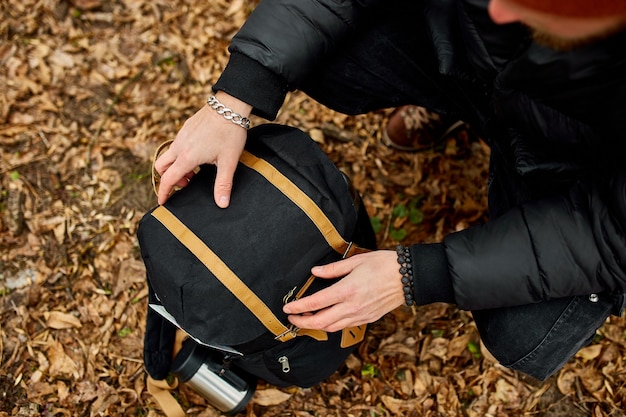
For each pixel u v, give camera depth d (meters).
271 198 1.34
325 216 1.35
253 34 1.36
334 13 1.38
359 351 1.86
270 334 1.36
